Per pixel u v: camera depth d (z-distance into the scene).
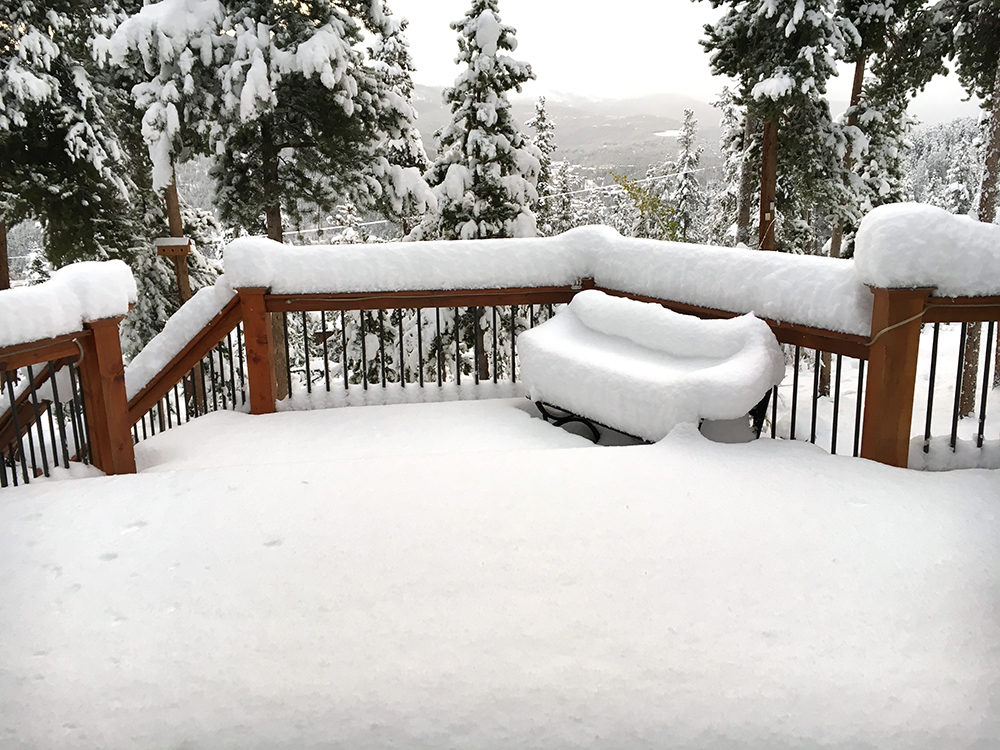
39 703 1.52
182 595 1.96
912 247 2.68
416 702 1.50
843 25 11.96
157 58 11.36
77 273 3.29
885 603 1.86
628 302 4.05
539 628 1.77
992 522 2.32
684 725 1.43
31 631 1.79
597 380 3.64
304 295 4.48
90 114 12.43
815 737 1.40
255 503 2.57
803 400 12.40
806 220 17.11
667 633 1.74
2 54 11.57
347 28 12.79
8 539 2.32
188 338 4.57
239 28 11.30
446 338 13.23
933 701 1.49
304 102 12.41
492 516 2.43
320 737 1.41
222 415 4.46
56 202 12.52
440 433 4.00
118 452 3.51
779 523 2.34
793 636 1.72
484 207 13.59
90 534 2.35
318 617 1.83
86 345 3.38
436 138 14.47
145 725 1.45
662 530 2.30
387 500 2.58
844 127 13.28
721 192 23.28
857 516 2.38
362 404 4.74
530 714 1.46
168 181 11.71
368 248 4.59
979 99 13.35
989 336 2.92
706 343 3.51
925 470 2.91
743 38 12.45
